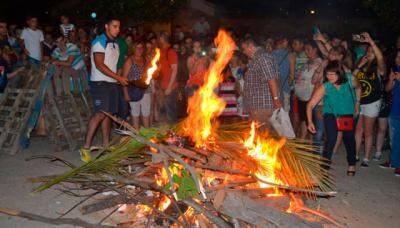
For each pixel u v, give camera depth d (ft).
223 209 13.67
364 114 23.93
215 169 15.52
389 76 23.81
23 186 19.60
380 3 34.24
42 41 34.19
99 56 23.04
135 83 24.27
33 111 26.05
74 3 45.96
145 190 15.66
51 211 16.92
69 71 27.66
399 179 22.12
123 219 15.90
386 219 17.06
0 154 25.00
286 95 27.50
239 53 32.58
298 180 17.19
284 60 27.25
